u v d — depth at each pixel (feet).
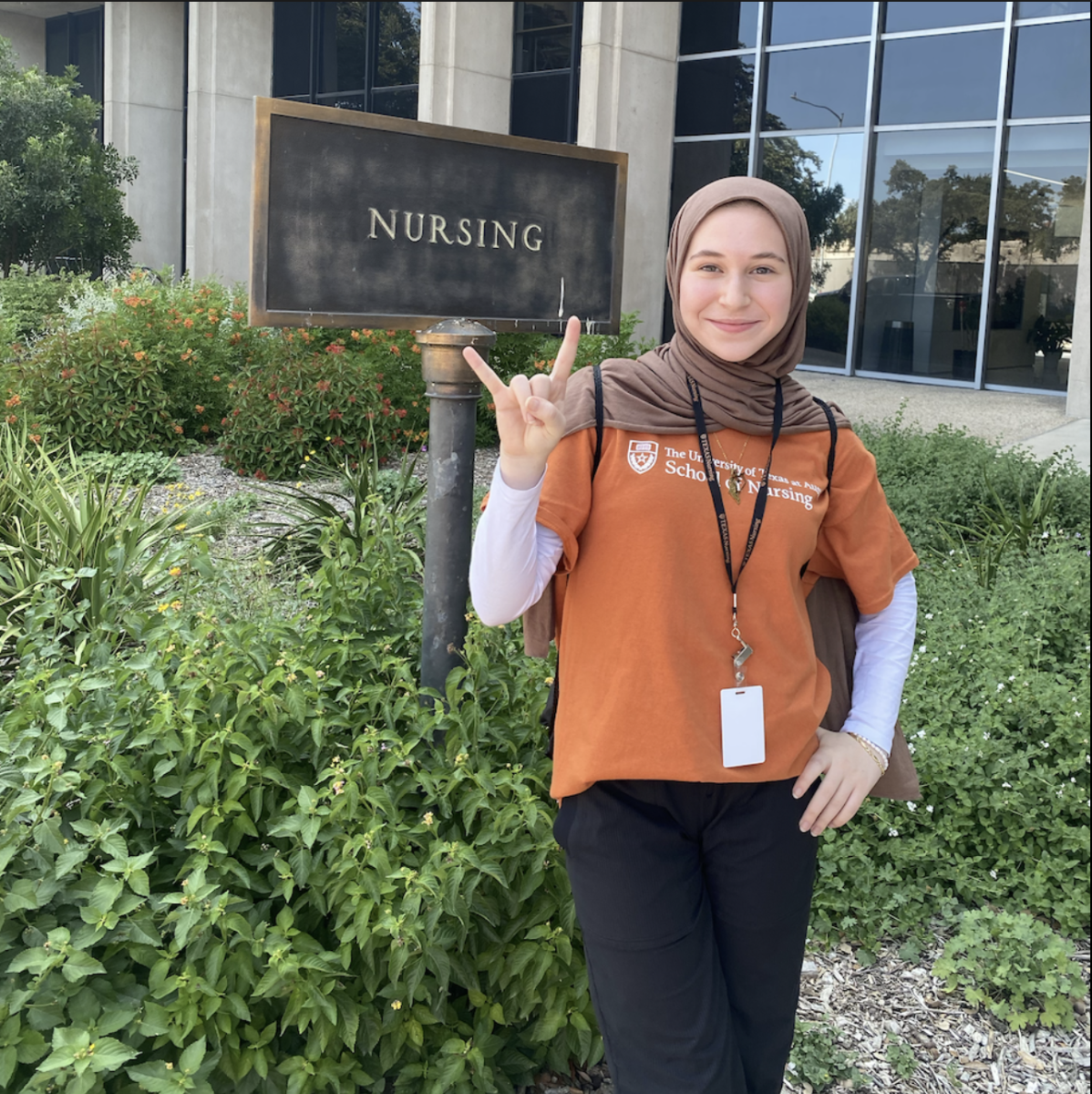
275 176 7.82
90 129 57.93
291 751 7.54
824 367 53.11
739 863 5.47
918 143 49.21
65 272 49.67
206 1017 6.16
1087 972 9.68
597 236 9.32
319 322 8.09
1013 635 13.93
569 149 9.06
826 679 5.84
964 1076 8.36
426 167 8.41
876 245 51.03
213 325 31.07
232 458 26.00
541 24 55.47
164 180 74.84
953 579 17.03
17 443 20.01
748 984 5.72
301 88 68.80
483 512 5.06
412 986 6.50
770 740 5.36
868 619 6.10
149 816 7.19
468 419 8.23
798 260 5.33
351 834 7.02
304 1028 6.38
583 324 9.35
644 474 5.20
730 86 52.31
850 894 10.20
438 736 8.09
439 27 49.57
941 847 10.75
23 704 7.54
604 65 47.57
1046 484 22.06
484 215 8.73
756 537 5.32
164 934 6.66
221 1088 6.50
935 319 49.98
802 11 50.60
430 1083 6.93
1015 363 48.24
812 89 51.03
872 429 27.94
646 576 5.16
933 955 9.80
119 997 6.25
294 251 7.95
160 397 27.84
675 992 5.25
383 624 9.28
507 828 6.98
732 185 5.31
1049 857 10.75
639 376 5.39
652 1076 5.33
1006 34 46.19
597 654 5.27
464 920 6.50
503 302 8.91
